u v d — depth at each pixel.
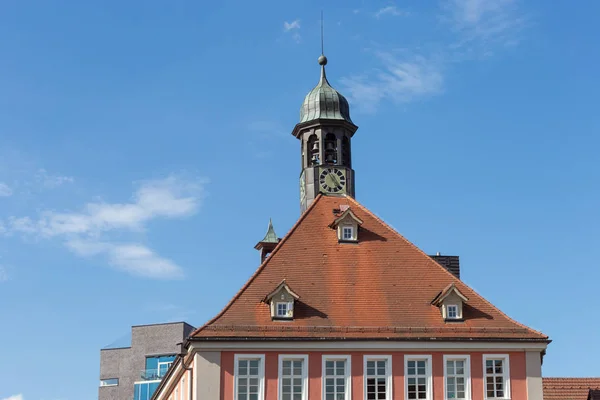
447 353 58.28
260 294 59.12
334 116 70.38
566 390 69.50
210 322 57.12
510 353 58.88
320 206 66.75
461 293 59.94
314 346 57.19
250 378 56.56
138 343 129.38
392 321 58.94
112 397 128.88
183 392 63.62
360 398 57.00
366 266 62.16
